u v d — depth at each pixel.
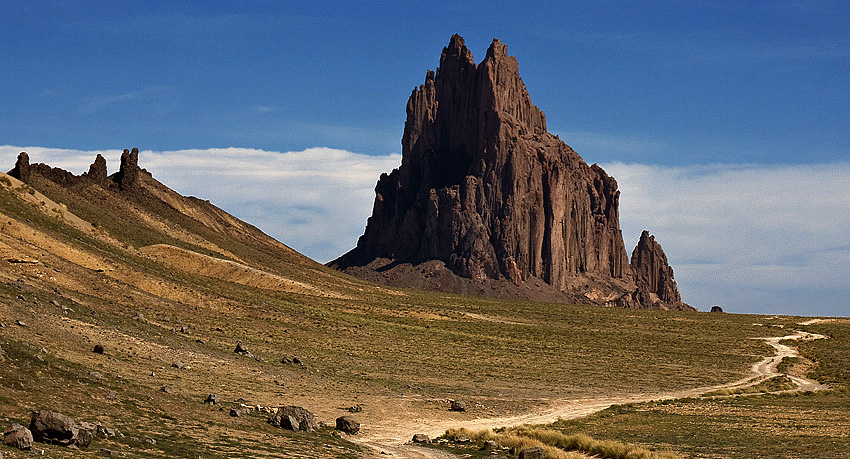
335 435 55.53
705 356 146.50
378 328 142.75
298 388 78.56
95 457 33.88
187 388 64.62
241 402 63.69
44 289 95.25
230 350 93.19
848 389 100.00
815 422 65.94
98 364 64.25
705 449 53.78
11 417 38.75
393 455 50.19
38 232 127.69
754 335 188.62
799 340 176.12
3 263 103.56
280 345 108.12
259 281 186.25
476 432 62.88
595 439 58.56
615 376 117.31
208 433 45.94
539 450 49.56
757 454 50.16
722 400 89.12
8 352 50.09
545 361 128.12
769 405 82.44
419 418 73.62
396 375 100.56
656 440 59.91
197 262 185.38
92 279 113.56
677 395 101.69
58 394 45.72
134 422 44.47
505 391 96.69
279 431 51.19
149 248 187.75
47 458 31.94
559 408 86.56
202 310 122.88
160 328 93.88
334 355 109.62
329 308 161.00
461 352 129.62
